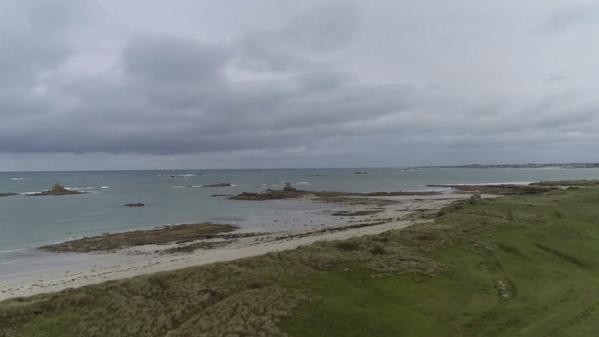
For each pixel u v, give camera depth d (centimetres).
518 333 1725
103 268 3588
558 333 1717
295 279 2267
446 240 3105
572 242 3152
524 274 2478
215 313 1912
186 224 6256
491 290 2205
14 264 3853
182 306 1994
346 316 1877
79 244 4762
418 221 4981
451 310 1958
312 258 2591
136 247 4575
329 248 2867
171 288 2169
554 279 2420
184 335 1764
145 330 1828
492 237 3244
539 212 4303
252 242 4534
